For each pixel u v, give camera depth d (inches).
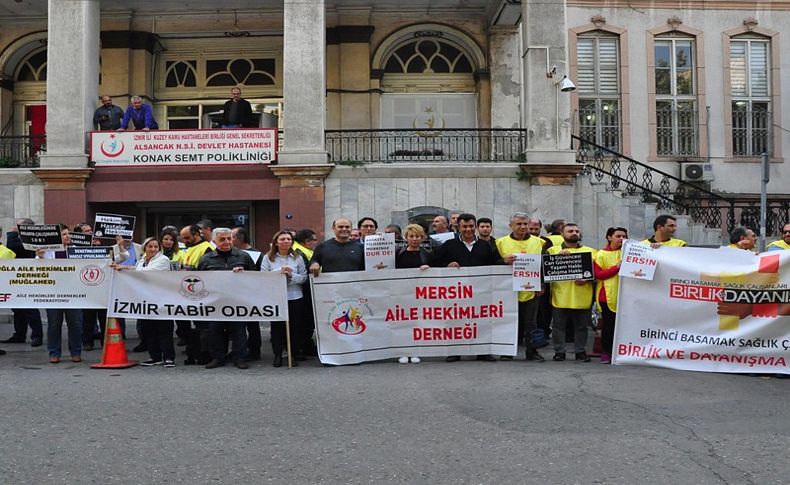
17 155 761.6
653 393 293.7
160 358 378.9
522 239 385.4
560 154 637.9
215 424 247.9
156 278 368.2
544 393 293.3
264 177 644.7
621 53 788.0
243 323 366.0
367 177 642.8
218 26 767.1
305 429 241.4
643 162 783.1
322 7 639.8
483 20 773.3
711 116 790.5
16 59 791.1
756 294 335.6
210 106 789.2
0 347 451.2
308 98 637.3
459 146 754.8
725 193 782.5
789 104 793.6
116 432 238.1
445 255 379.2
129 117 665.0
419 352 372.8
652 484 188.7
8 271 378.0
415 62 789.9
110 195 643.5
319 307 367.6
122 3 738.8
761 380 322.7
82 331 426.6
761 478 192.9
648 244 353.4
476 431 238.4
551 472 197.9
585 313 376.2
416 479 192.9
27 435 234.7
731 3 791.7
